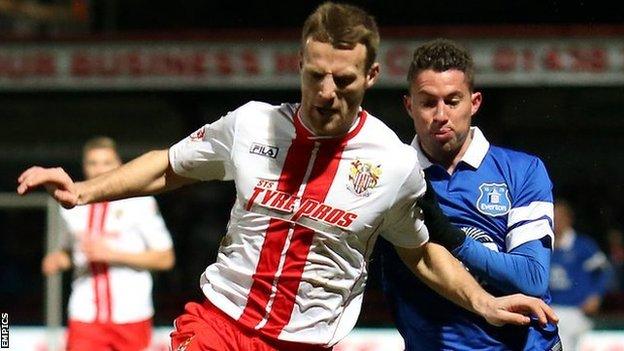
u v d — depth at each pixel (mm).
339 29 12312
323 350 13492
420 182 13406
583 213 50688
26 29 52281
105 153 27156
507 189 14820
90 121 51719
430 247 14188
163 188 13945
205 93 50281
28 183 12836
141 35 44219
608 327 34469
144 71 44281
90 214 27156
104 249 26812
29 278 40156
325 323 13367
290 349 13336
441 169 14891
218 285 13555
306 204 13070
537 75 42781
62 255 27688
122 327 27219
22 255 40531
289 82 43750
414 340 15242
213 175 13891
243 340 13312
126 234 27188
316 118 12609
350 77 12422
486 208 14789
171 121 51344
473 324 14859
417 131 14820
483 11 48375
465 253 14250
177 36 44062
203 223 48562
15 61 44625
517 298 13492
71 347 27203
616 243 48156
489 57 42625
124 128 51500
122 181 13586
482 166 14930
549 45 42656
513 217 14750
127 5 51938
